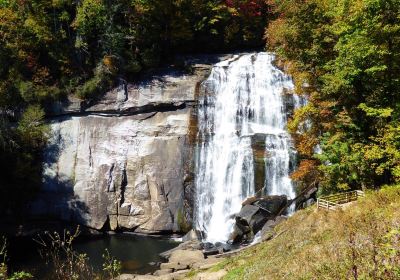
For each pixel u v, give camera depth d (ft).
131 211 120.06
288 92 121.49
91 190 122.52
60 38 133.90
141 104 127.24
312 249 55.06
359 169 80.07
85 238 116.98
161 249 105.60
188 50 152.25
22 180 120.47
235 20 156.76
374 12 70.59
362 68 72.79
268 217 102.12
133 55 135.13
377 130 76.38
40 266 91.97
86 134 127.34
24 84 125.08
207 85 127.65
